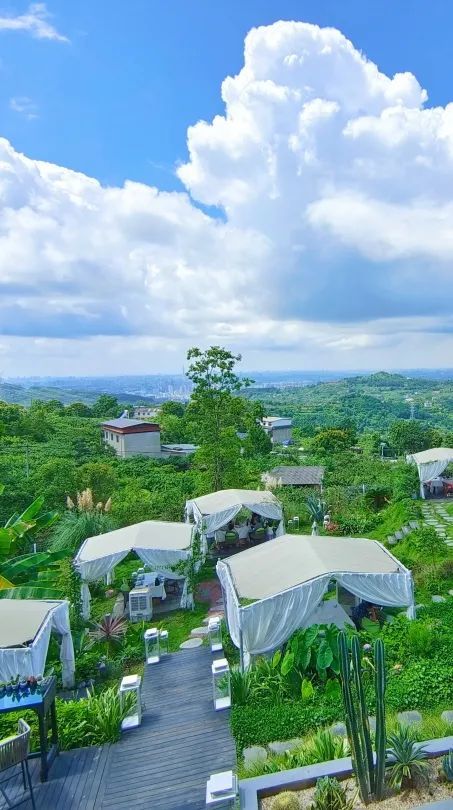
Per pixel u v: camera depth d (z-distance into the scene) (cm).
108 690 1030
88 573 1563
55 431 5959
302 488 2967
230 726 902
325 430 6406
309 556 1238
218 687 992
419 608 1304
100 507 2467
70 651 1178
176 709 998
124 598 1706
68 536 2106
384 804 623
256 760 796
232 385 2766
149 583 1670
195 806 712
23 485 2839
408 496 2567
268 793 661
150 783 775
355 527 2277
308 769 680
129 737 908
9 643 993
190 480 3422
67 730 904
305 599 1122
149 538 1658
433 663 1017
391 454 5603
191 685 1101
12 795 766
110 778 795
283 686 1002
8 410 5941
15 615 1089
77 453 4859
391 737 688
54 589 1454
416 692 914
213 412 2739
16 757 728
